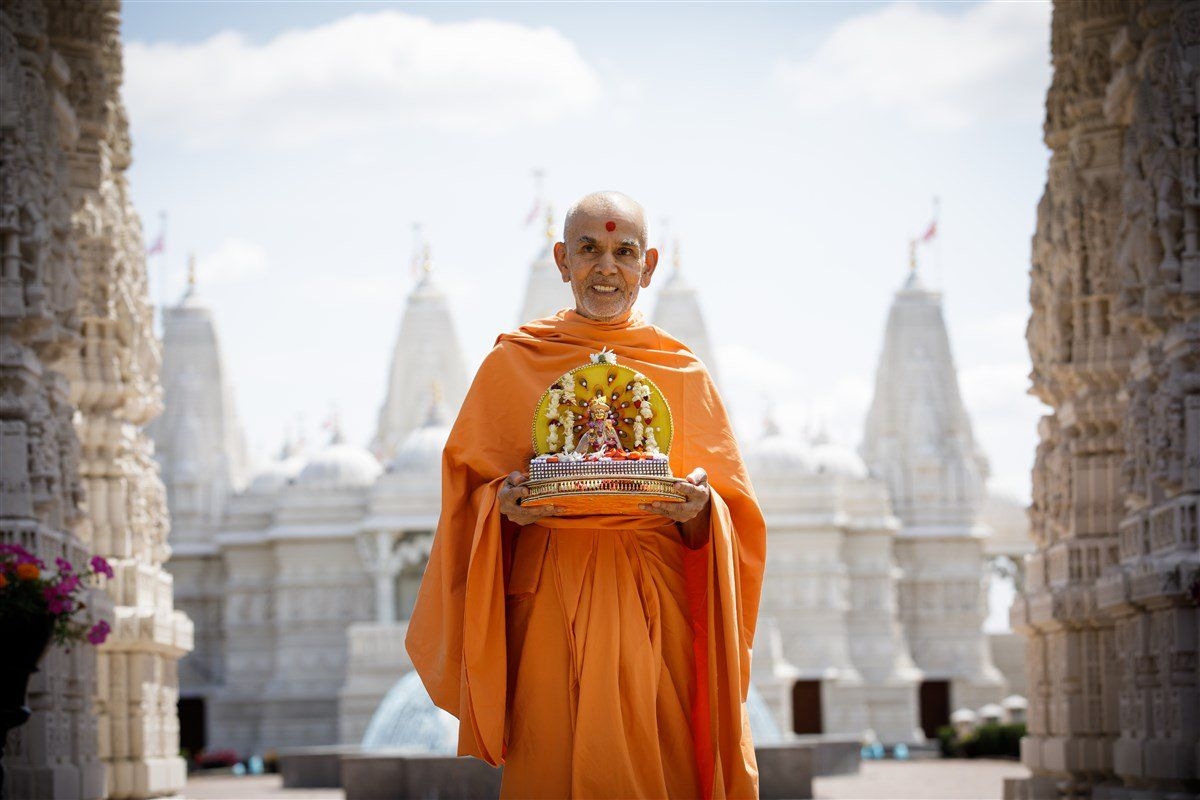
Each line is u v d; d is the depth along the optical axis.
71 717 17.33
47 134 17.44
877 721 67.88
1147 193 17.19
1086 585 21.44
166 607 23.19
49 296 17.08
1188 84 16.52
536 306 68.75
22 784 15.96
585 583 7.47
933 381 72.50
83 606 14.55
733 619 7.40
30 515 15.95
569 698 7.43
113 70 22.58
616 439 7.44
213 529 71.06
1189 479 16.16
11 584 13.34
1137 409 18.09
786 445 70.75
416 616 7.76
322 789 43.03
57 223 17.47
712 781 7.44
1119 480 21.66
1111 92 20.83
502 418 7.66
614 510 7.39
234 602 69.19
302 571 67.69
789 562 67.56
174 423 71.69
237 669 68.75
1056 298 22.17
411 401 73.25
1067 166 22.67
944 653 70.75
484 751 7.39
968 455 73.31
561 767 7.41
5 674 13.36
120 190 23.19
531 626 7.52
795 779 32.34
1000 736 55.84
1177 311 16.77
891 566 70.06
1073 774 21.70
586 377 7.52
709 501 7.43
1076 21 22.08
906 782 39.22
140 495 22.44
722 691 7.45
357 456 70.00
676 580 7.65
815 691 67.81
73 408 18.56
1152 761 16.92
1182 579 15.84
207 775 58.34
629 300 7.73
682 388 7.68
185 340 72.19
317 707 66.44
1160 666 16.84
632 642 7.43
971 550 71.38
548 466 7.25
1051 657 22.62
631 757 7.39
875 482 69.81
